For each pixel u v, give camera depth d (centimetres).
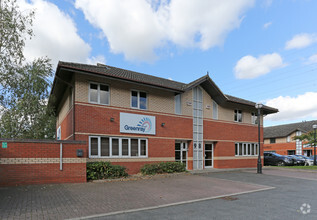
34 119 1169
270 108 2152
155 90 1451
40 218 518
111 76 1172
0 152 844
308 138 2538
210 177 1277
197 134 1669
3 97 1088
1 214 540
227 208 629
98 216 543
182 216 550
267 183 1114
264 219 531
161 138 1444
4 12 1036
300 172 1673
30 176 888
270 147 4466
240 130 1981
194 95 1689
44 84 1170
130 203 665
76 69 1069
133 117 1331
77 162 985
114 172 1115
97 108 1205
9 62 1074
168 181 1088
